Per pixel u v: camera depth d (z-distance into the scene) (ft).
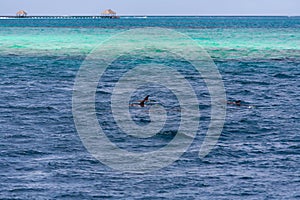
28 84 407.64
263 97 360.89
